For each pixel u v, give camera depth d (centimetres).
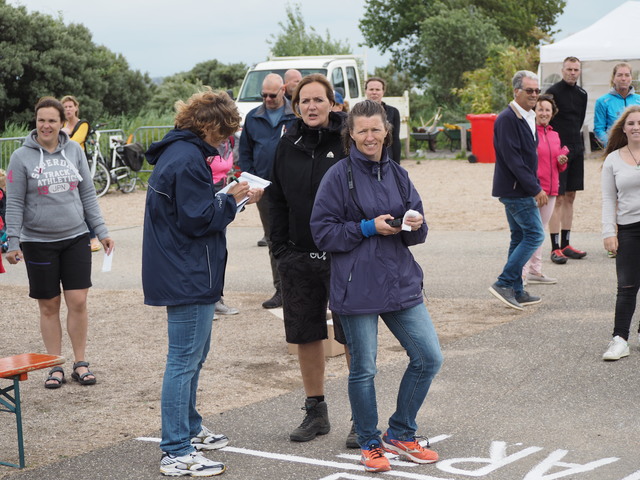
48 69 3194
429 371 454
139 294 953
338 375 639
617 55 2250
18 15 3178
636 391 570
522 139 784
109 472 465
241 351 716
